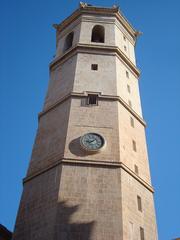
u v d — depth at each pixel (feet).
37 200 111.96
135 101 153.17
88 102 135.95
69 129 125.29
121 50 163.84
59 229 99.25
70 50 162.09
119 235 98.73
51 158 120.88
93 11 180.34
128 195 111.45
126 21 184.65
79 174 112.16
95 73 148.46
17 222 110.42
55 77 158.81
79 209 103.60
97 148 118.32
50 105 144.25
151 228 113.70
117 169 114.42
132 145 131.03
